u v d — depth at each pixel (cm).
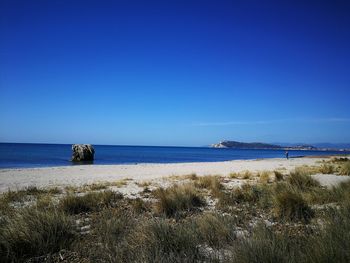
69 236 566
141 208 848
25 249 501
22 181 1845
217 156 8625
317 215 702
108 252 476
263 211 798
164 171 2666
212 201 982
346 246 420
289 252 431
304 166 2947
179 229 532
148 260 429
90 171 2662
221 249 489
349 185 1038
